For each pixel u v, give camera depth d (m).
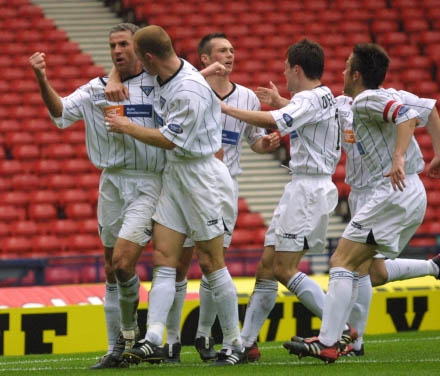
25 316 31.03
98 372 21.67
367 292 26.92
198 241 22.23
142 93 22.64
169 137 21.20
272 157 58.62
